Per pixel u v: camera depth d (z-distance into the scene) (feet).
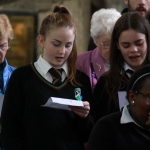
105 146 20.20
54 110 23.43
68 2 53.36
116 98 24.77
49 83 23.98
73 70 24.52
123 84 24.99
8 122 23.86
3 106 24.14
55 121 23.35
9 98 23.99
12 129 23.80
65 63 24.58
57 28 23.76
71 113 23.71
